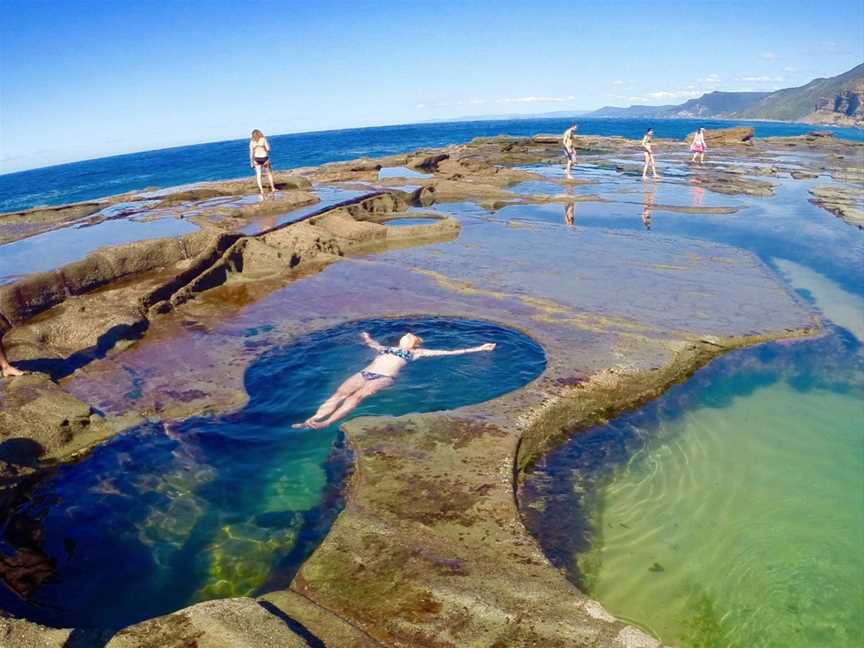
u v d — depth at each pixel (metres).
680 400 6.96
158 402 6.78
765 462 5.77
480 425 5.95
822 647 3.71
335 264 12.39
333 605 3.70
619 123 137.25
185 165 57.12
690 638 3.79
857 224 16.03
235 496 5.21
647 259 12.51
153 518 4.97
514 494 4.93
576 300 9.78
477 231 15.86
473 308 9.46
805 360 7.82
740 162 32.94
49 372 7.52
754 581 4.27
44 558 4.57
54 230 16.14
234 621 3.39
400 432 5.83
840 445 6.02
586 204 19.95
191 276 10.91
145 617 3.97
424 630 3.47
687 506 5.13
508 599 3.69
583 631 3.43
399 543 4.24
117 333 8.50
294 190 21.03
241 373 7.49
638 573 4.34
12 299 9.77
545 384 6.80
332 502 5.02
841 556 4.51
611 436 6.27
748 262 12.25
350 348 8.17
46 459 5.75
